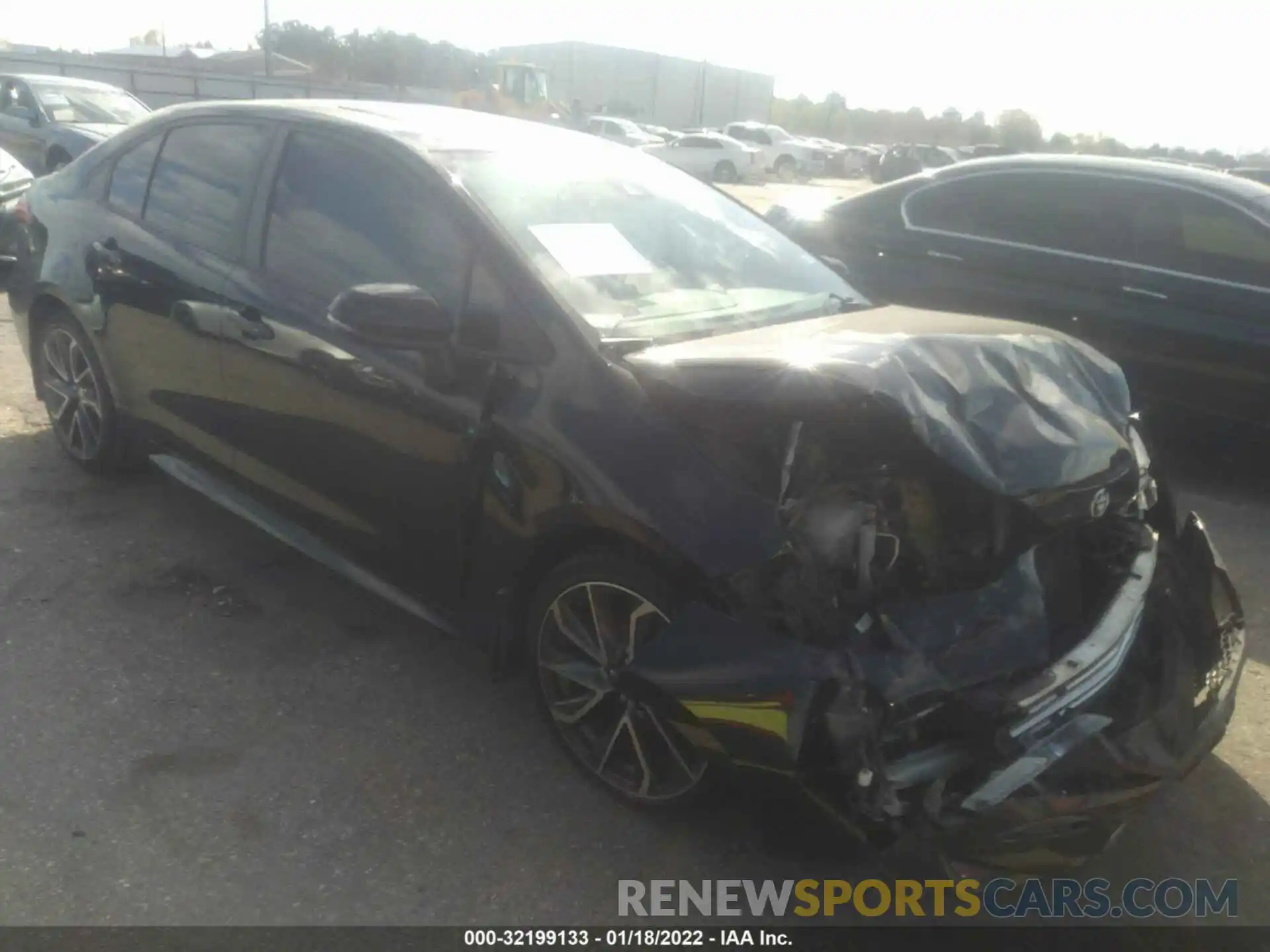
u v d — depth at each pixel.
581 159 3.91
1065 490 2.80
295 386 3.64
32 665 3.57
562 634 3.12
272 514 3.96
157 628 3.84
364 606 4.07
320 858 2.83
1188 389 5.64
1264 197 5.55
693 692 2.61
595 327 3.08
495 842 2.94
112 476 4.97
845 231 6.67
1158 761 2.76
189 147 4.30
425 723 3.42
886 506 2.74
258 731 3.32
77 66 30.42
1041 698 2.62
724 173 33.50
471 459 3.13
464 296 3.24
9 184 8.92
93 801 2.97
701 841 2.99
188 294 4.02
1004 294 6.08
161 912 2.62
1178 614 3.23
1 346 7.08
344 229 3.62
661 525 2.69
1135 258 5.76
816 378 2.72
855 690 2.48
